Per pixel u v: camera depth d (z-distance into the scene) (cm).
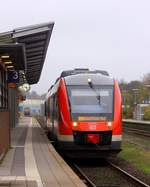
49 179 1404
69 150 2198
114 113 2234
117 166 2156
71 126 2194
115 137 2203
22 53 1905
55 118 2553
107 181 1742
